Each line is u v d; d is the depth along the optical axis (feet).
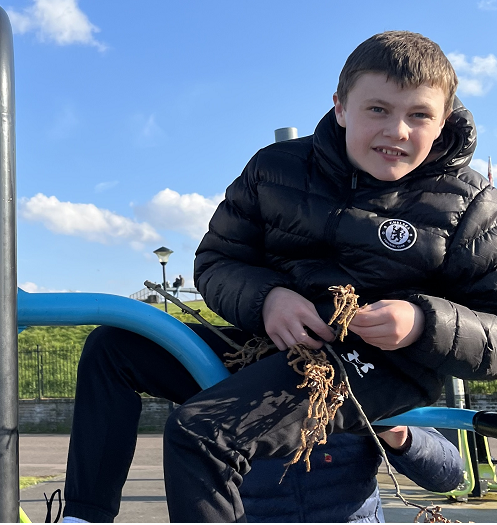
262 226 4.09
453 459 4.96
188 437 2.90
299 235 3.86
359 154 3.54
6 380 2.48
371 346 3.50
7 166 2.56
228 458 2.90
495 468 17.35
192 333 3.57
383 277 3.63
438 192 3.73
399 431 4.53
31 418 42.60
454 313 3.27
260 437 2.97
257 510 4.13
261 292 3.60
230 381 3.12
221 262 4.05
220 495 2.84
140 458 25.64
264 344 3.72
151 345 3.64
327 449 4.32
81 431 3.39
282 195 3.91
